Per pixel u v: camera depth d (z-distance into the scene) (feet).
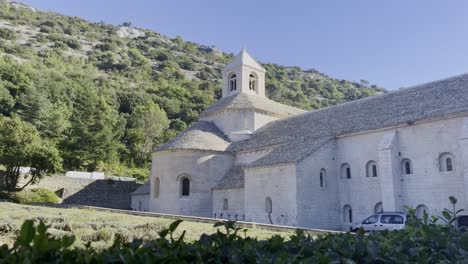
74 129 230.48
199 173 134.92
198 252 13.05
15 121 158.40
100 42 601.62
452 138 90.12
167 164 138.62
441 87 106.93
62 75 350.23
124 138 280.51
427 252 15.51
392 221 72.90
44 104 250.78
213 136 146.92
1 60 329.11
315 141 115.14
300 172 104.22
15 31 525.34
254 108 150.82
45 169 152.46
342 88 575.38
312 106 447.42
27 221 10.62
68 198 169.17
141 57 545.03
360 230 19.17
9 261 9.91
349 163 110.63
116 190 183.62
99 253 12.34
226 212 126.52
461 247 16.16
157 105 329.11
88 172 207.51
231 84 171.63
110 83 393.50
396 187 97.04
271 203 109.40
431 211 91.30
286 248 15.80
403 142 99.66
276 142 127.85
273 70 595.47
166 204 135.54
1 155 148.77
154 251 12.88
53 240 10.79
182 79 487.20
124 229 57.31
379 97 125.08
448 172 89.97
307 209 103.19
